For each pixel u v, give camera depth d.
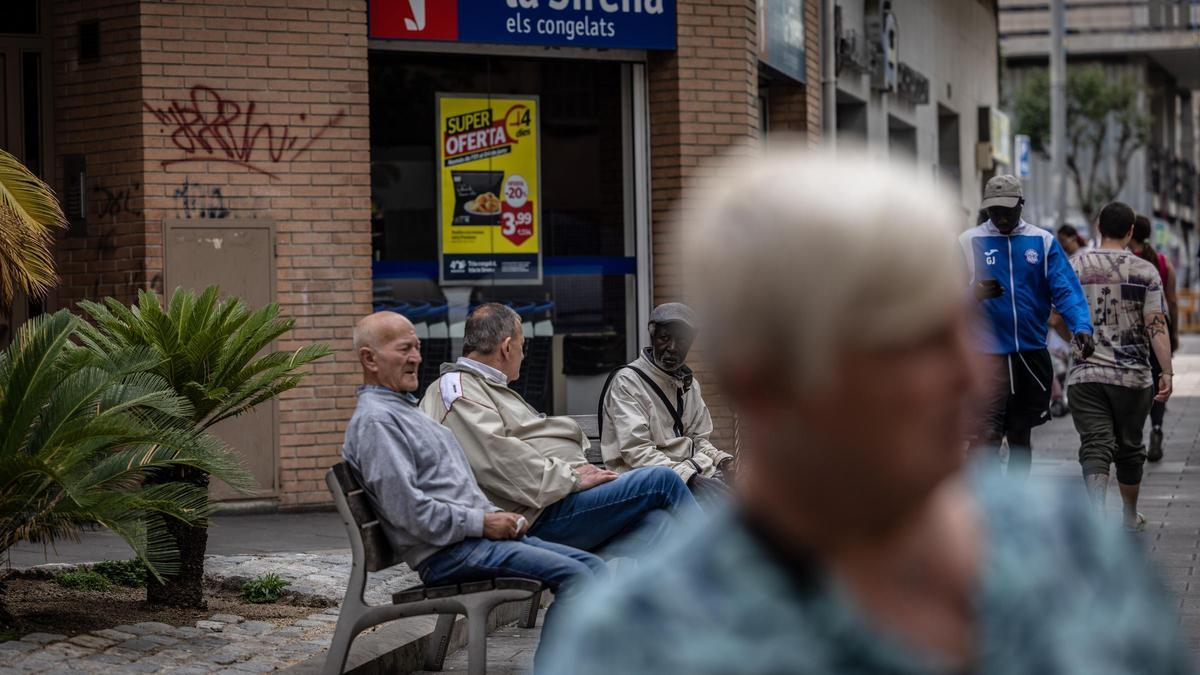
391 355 5.56
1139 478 9.13
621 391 7.12
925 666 1.03
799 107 15.25
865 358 0.96
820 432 0.98
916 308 0.96
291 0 11.05
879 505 1.00
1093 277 9.00
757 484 1.02
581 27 12.20
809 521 1.02
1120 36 56.19
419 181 12.05
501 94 12.31
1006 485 1.18
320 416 11.07
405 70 12.00
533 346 12.42
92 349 6.61
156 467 6.27
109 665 5.59
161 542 6.04
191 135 10.86
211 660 5.77
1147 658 1.14
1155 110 60.56
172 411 6.08
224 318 6.73
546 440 6.36
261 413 10.88
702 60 12.62
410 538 5.43
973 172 25.16
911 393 0.97
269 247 11.01
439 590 5.39
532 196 12.42
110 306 6.98
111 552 8.27
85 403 5.90
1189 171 68.19
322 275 11.16
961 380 0.99
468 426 6.18
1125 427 9.10
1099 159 49.22
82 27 10.98
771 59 13.97
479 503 5.64
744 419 1.02
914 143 21.08
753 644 1.01
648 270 12.70
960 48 24.19
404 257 12.00
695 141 12.61
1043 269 8.94
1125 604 1.14
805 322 0.96
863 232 0.96
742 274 0.97
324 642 6.13
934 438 0.99
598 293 12.62
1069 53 56.72
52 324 5.95
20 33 11.02
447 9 11.79
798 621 1.02
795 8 14.77
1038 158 51.69
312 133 11.13
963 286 0.99
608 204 12.64
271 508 10.88
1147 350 9.01
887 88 18.39
